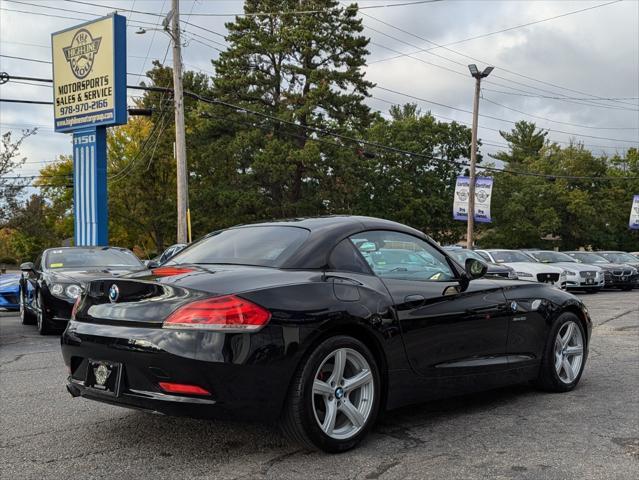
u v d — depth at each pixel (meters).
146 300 3.83
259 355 3.62
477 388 4.92
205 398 3.57
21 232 23.77
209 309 3.59
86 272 10.09
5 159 21.50
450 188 51.88
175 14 21.86
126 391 3.76
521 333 5.30
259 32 40.56
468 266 4.97
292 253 4.20
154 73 44.47
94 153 20.02
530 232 51.03
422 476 3.61
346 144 40.97
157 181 41.75
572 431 4.52
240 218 41.50
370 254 4.51
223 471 3.69
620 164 61.50
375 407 4.17
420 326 4.45
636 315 12.87
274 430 4.49
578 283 20.52
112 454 3.99
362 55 41.47
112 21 19.22
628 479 3.57
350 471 3.69
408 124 51.09
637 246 57.94
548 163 55.47
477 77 31.91
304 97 39.78
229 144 39.97
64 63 20.53
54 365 7.22
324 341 3.90
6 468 3.75
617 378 6.39
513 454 4.00
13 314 14.60
